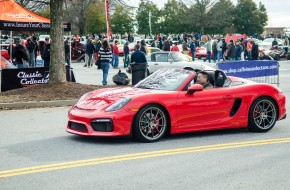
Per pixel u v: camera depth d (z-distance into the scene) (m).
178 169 6.43
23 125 10.23
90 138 8.63
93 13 46.94
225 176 6.08
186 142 8.24
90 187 5.59
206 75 8.93
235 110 8.98
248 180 5.89
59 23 14.88
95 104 8.27
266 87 9.20
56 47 14.86
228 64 16.27
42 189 5.52
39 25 17.41
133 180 5.89
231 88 8.92
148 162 6.83
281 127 9.82
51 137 8.79
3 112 12.26
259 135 8.91
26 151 7.57
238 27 78.25
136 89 8.75
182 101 8.34
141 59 17.52
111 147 7.84
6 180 5.89
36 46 25.20
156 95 8.20
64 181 5.85
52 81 14.88
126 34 57.31
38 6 18.75
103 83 18.47
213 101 8.62
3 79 15.41
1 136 8.94
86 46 28.94
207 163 6.77
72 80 16.97
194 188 5.55
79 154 7.33
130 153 7.39
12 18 16.84
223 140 8.42
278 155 7.27
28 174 6.17
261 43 43.44
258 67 16.94
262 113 9.21
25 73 15.81
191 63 20.70
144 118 8.12
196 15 61.59
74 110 8.41
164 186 5.63
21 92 14.39
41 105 13.18
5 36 46.12
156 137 8.25
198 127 8.55
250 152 7.48
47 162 6.82
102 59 18.28
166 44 30.08
